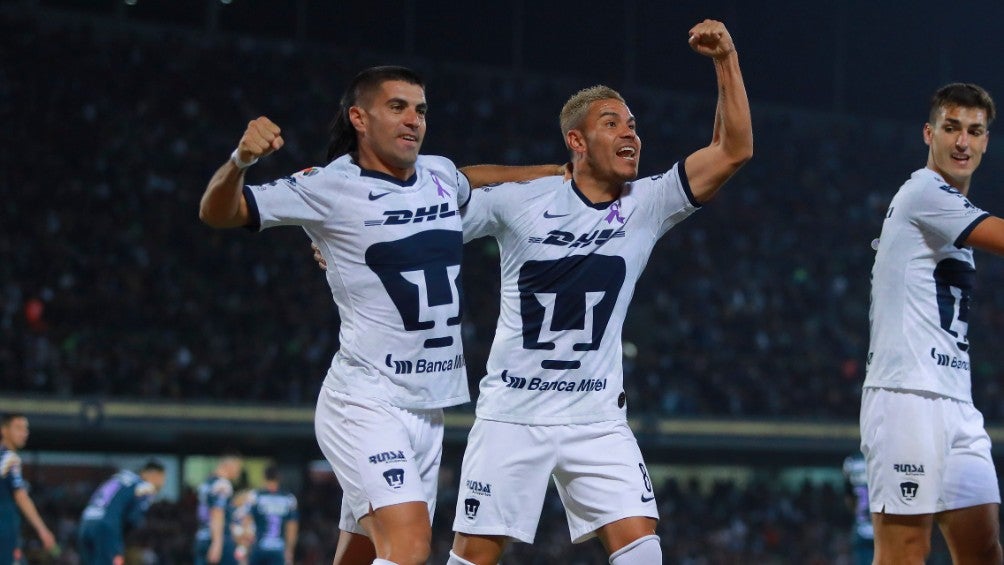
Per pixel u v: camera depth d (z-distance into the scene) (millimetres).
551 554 44094
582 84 69312
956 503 10953
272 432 42750
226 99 58656
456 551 10828
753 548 49156
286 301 50062
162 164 54000
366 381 10188
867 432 11367
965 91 11273
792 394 53125
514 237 10836
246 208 9781
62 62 55812
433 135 61812
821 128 73062
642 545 10305
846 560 49031
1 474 21188
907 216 11148
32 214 49281
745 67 71750
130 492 25406
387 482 9875
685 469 54156
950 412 11016
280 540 28000
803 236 64500
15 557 21422
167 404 41312
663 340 54750
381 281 10148
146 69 57781
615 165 10664
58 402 39812
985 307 61844
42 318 45125
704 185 10883
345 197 10141
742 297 59094
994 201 70812
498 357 10852
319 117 60219
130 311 46594
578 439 10578
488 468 10664
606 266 10672
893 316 11195
